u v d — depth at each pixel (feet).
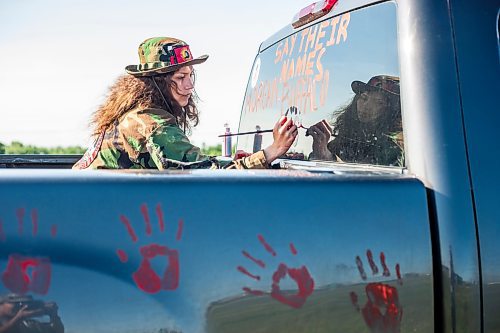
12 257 5.35
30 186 5.56
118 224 5.65
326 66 9.61
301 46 10.57
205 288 5.79
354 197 6.40
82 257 5.51
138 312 5.59
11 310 5.29
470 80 7.20
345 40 9.16
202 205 5.92
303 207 6.20
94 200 5.65
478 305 6.62
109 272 5.56
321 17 10.01
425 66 7.18
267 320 5.96
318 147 9.64
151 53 9.64
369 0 8.65
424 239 6.52
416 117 7.09
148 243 5.69
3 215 5.40
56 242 5.46
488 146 7.01
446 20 7.33
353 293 6.23
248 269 5.92
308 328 6.09
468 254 6.60
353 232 6.30
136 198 5.76
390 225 6.44
